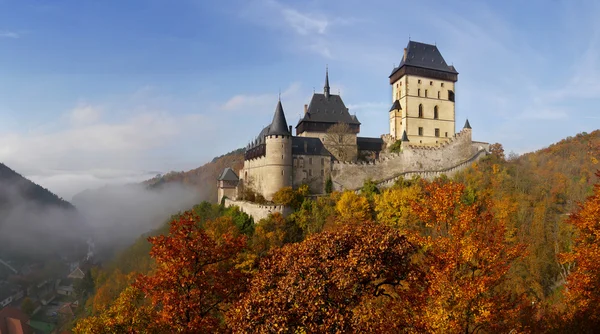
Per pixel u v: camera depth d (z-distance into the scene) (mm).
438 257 20641
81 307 90188
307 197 71188
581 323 25062
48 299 120688
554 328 26406
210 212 79375
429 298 21391
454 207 22125
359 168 77875
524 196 62719
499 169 77125
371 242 21234
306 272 19781
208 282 21812
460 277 20359
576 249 26062
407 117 89312
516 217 53844
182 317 19625
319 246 22422
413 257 27531
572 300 26172
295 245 24672
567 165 80312
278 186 71812
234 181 87688
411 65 89812
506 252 21859
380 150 91812
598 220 24844
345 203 63906
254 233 62531
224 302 22156
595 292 24250
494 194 63906
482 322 20203
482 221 21719
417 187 67312
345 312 18328
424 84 90875
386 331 18594
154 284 20219
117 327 23906
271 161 72062
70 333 76625
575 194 63031
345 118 90562
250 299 18562
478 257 20438
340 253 21562
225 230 61906
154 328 23172
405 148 80875
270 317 17250
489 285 19812
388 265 20703
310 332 16938
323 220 64250
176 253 20531
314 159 75625
